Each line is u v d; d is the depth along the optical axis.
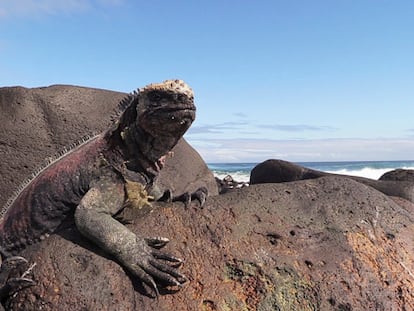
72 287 0.42
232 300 0.44
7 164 0.93
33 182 0.52
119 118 0.50
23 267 0.44
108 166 0.49
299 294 0.46
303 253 0.48
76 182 0.49
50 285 0.42
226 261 0.46
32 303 0.42
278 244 0.48
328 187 0.55
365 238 0.50
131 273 0.44
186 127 0.47
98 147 0.50
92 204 0.46
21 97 0.98
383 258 0.49
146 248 0.44
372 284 0.47
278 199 0.52
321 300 0.45
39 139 0.96
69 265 0.43
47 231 0.50
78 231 0.47
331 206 0.52
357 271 0.47
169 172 1.03
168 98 0.46
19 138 0.95
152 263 0.44
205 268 0.46
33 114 0.97
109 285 0.43
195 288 0.44
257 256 0.47
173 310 0.43
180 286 0.44
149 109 0.47
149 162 0.50
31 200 0.51
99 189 0.48
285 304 0.45
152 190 0.53
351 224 0.51
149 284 0.43
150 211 0.49
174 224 0.48
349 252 0.48
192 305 0.43
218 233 0.48
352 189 0.55
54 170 0.51
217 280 0.45
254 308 0.44
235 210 0.50
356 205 0.53
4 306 0.43
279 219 0.50
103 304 0.42
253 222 0.49
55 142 0.96
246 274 0.46
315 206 0.52
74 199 0.49
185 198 0.50
